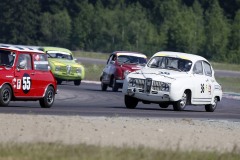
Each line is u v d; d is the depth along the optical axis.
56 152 44.22
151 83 87.25
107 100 104.75
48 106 82.94
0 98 76.56
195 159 45.62
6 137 53.56
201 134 64.69
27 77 79.56
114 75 128.38
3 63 78.44
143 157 44.22
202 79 92.94
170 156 45.19
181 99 88.94
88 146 47.47
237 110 105.38
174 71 90.75
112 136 57.91
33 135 55.25
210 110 95.88
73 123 63.41
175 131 64.62
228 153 50.09
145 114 80.19
